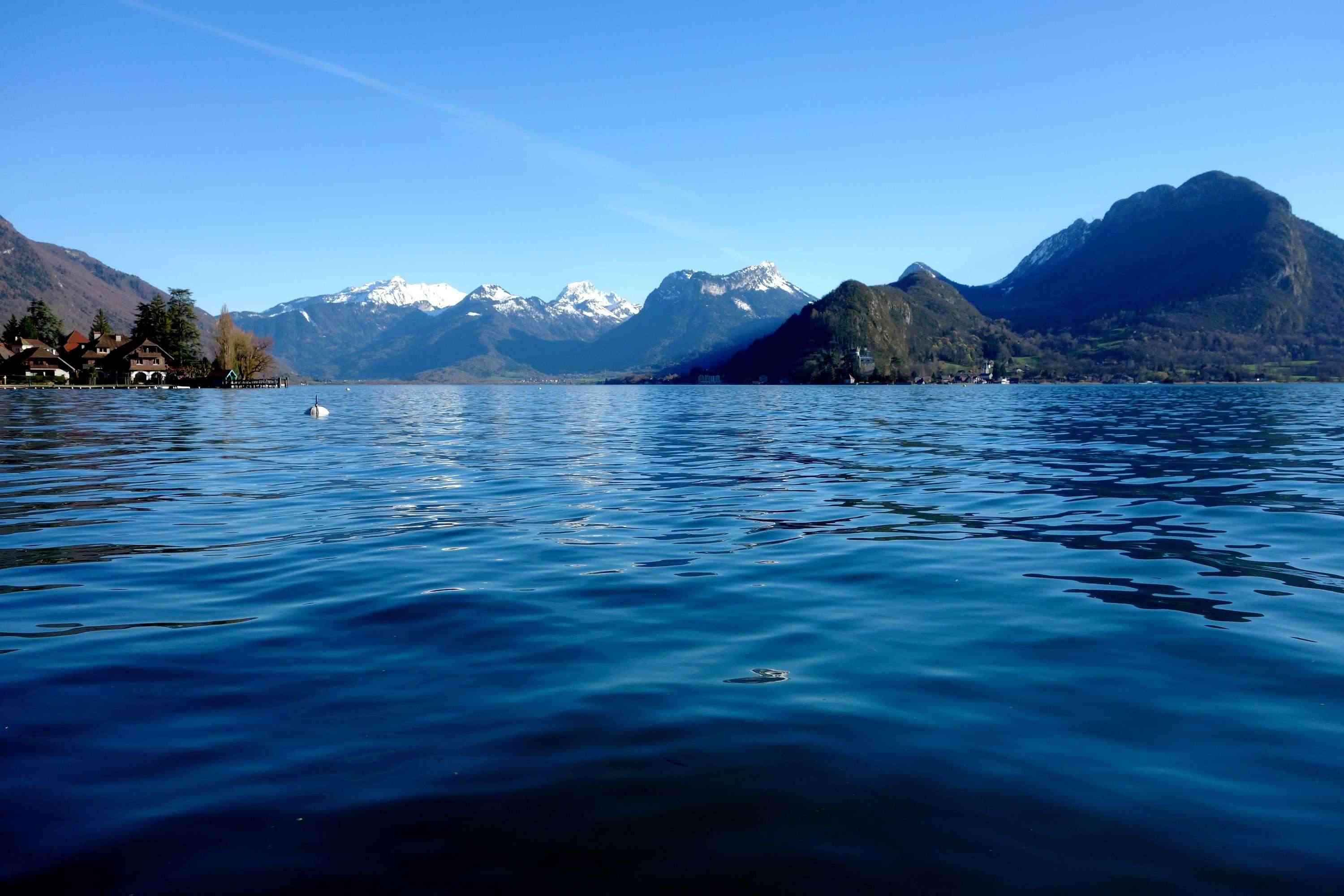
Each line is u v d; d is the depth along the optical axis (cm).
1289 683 768
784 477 2456
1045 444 3653
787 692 750
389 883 461
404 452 3384
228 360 17000
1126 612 1020
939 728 669
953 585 1159
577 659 847
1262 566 1272
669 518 1742
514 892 452
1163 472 2519
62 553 1373
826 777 584
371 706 716
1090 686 764
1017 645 890
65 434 4359
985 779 580
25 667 816
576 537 1526
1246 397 12275
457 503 1959
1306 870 470
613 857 486
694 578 1200
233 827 517
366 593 1111
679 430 4966
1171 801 548
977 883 461
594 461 2995
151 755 618
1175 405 9025
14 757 614
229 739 647
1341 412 7038
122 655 855
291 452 3366
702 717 689
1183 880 462
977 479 2388
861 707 713
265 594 1104
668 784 573
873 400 12269
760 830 515
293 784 573
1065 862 480
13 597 1091
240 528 1619
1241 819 525
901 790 566
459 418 6738
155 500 2011
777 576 1216
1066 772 591
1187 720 682
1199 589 1132
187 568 1266
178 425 5297
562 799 552
